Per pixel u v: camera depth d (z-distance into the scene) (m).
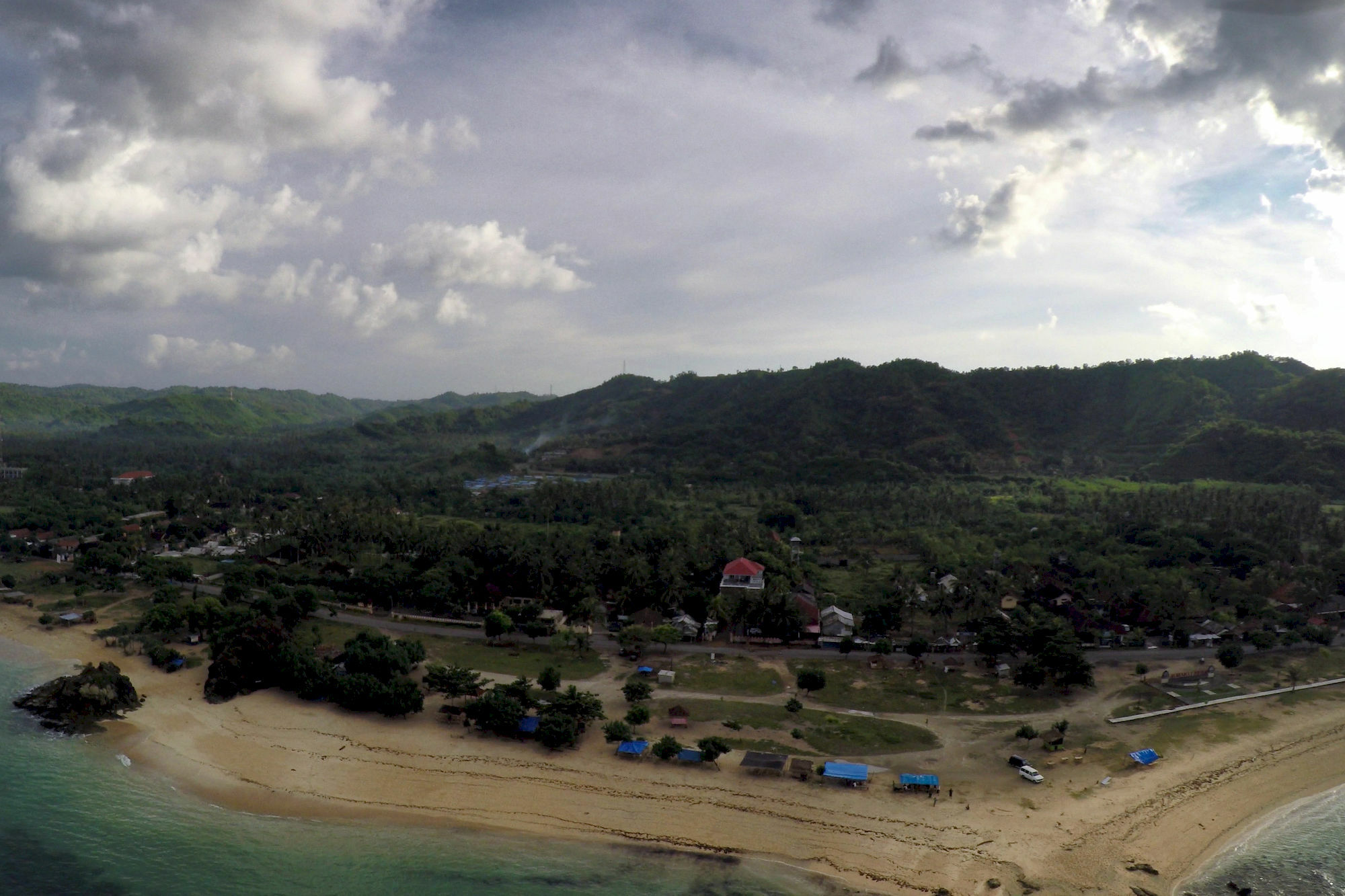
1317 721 117.94
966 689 127.94
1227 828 89.69
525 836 86.75
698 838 86.44
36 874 77.44
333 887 77.56
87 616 155.62
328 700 118.62
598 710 110.00
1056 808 92.44
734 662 139.50
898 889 78.31
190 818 88.62
